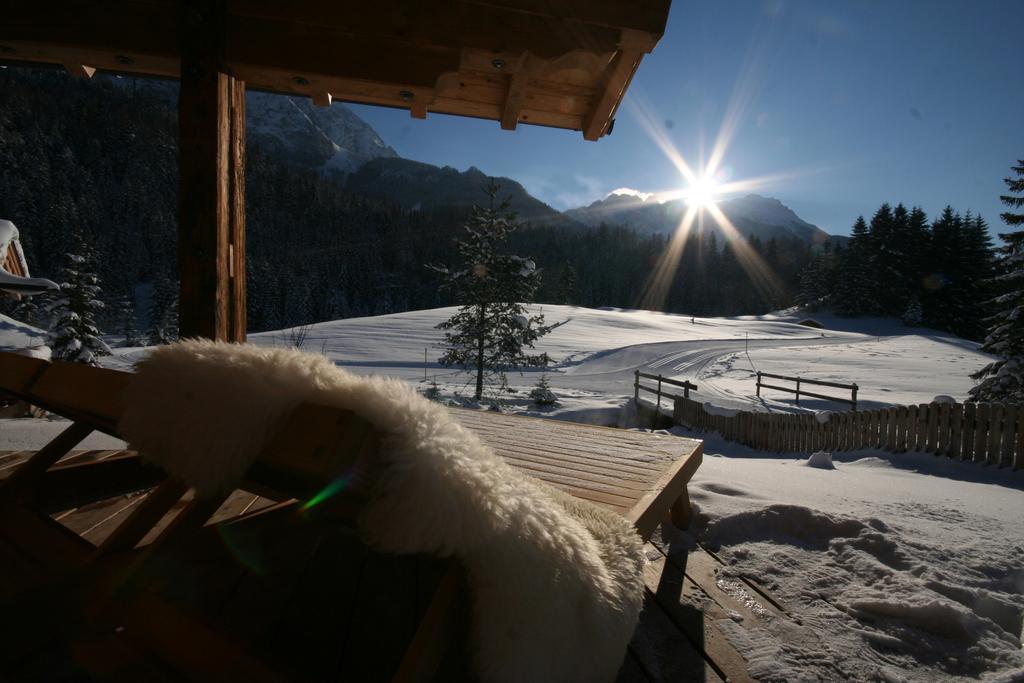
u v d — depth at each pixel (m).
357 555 1.62
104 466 1.60
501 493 0.82
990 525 2.72
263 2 2.18
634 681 1.33
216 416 0.79
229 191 2.36
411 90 2.43
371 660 1.10
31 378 1.16
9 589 0.88
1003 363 12.47
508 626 0.75
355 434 0.71
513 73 2.62
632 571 1.04
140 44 2.21
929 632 1.67
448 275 21.05
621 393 21.33
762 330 55.62
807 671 1.41
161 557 0.88
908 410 6.79
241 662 0.85
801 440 8.52
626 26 2.34
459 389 21.58
